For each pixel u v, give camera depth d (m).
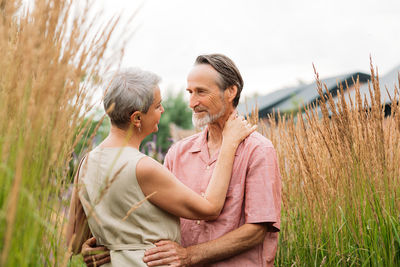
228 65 1.82
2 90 0.94
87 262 1.53
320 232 2.20
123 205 1.43
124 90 1.45
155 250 1.45
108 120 1.47
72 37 0.97
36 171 0.91
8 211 0.79
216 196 1.62
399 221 1.95
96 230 1.48
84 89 1.05
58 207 1.06
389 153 2.06
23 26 1.04
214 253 1.63
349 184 2.09
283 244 2.37
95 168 1.46
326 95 2.17
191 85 1.83
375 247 1.89
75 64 0.99
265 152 1.74
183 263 1.55
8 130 0.88
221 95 1.81
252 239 1.68
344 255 2.10
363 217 2.03
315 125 2.36
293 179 2.50
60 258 1.04
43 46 0.91
